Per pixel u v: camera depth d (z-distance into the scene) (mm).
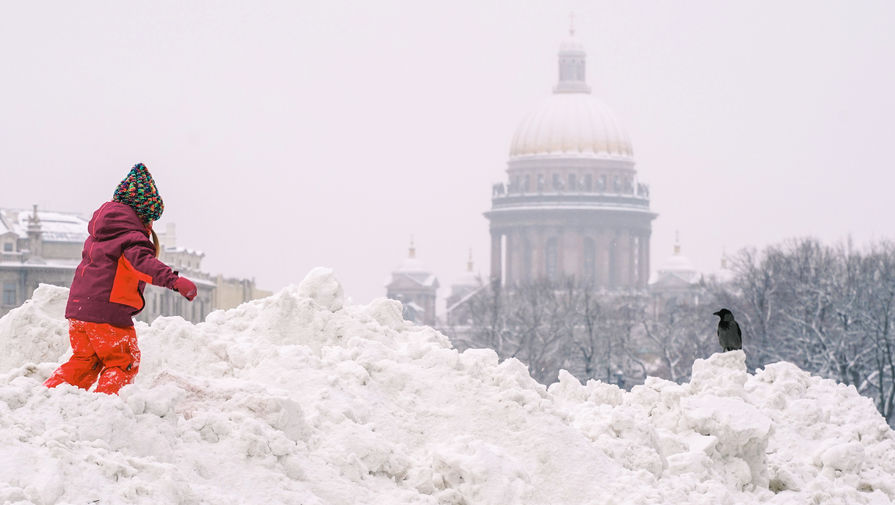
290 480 9812
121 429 9234
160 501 8539
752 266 97562
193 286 10242
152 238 10828
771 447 15469
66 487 8305
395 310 14539
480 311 140125
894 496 14523
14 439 8602
